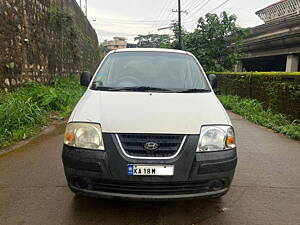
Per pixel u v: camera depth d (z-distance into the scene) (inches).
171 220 106.0
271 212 114.3
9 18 307.0
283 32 677.9
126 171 95.2
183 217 108.3
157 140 97.7
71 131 104.6
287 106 297.1
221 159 100.4
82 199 119.4
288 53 639.1
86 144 100.1
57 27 500.1
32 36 377.1
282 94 308.3
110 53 167.2
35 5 392.5
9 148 188.5
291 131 246.2
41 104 297.1
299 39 580.1
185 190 98.7
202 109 112.7
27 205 113.9
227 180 103.4
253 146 212.4
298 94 275.1
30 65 365.4
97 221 103.7
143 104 113.0
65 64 557.6
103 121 102.0
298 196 129.5
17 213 107.7
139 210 111.9
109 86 137.3
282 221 108.0
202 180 98.5
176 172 95.8
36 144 199.2
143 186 96.7
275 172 159.2
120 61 156.7
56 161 165.3
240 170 160.7
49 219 104.2
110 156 96.4
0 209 110.4
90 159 97.1
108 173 96.0
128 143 97.7
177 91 134.1
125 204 116.2
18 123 224.5
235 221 106.9
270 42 674.8
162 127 99.1
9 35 306.0
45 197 120.8
